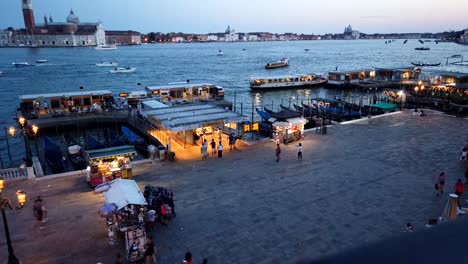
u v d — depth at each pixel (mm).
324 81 100125
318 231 18750
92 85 113250
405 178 25688
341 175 26344
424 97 57000
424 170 27188
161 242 17938
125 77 136125
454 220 1437
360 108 55094
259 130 41312
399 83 90250
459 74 72375
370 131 39000
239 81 122875
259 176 26406
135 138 43188
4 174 26531
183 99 66750
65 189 24688
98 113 59250
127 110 61594
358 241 17797
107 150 26609
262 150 32688
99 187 20531
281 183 25031
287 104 79188
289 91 96000
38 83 115312
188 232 18844
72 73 146250
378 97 79500
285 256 16719
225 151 32594
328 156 30703
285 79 97312
